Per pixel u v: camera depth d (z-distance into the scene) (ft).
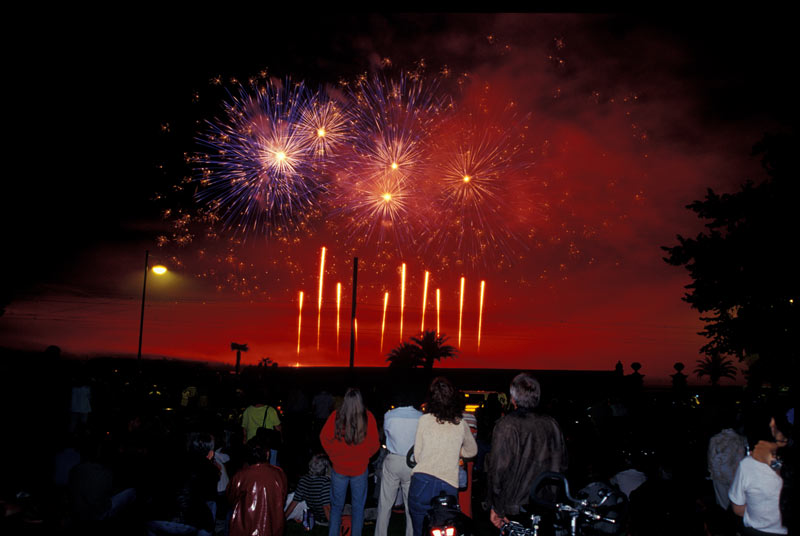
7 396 36.99
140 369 83.41
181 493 21.29
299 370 132.87
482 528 30.81
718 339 62.80
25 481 29.25
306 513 30.50
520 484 17.61
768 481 15.57
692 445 33.40
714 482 21.79
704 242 62.90
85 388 41.22
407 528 24.32
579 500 15.07
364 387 73.77
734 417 28.66
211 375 89.45
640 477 24.63
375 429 25.99
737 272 61.05
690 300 63.77
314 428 51.03
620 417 53.72
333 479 25.71
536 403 18.26
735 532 18.99
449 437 21.48
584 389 76.48
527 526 16.30
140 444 22.67
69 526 20.95
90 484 21.16
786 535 15.49
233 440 29.37
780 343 56.24
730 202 62.23
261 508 22.13
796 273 59.06
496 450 17.78
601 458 23.24
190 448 22.38
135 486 21.98
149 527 20.99
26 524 20.63
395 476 24.04
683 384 61.26
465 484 22.93
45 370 38.93
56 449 29.78
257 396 35.40
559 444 17.93
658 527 17.74
